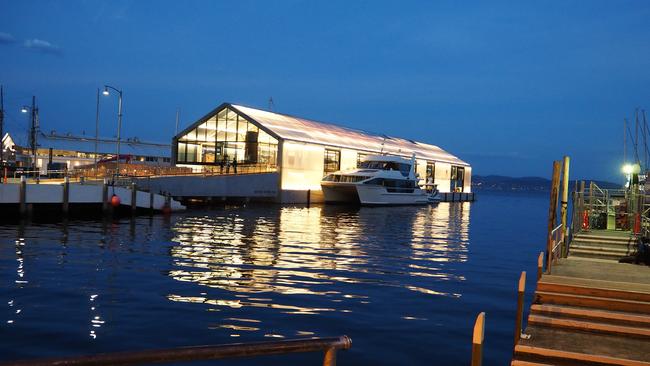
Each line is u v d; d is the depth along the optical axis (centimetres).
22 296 1471
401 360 1050
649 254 1433
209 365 975
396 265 2258
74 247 2467
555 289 1113
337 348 393
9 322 1217
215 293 1580
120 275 1820
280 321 1301
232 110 6512
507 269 2245
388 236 3503
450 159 10275
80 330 1177
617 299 1052
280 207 5947
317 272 2012
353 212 5688
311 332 1220
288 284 1755
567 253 1576
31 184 3647
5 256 2145
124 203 4131
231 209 5403
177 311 1361
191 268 2008
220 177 5747
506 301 1600
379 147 8194
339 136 7669
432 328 1278
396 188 7000
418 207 7262
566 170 1573
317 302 1506
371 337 1191
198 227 3588
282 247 2734
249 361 1005
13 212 3750
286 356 1034
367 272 2050
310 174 6662
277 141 6272
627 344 889
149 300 1468
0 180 4103
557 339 903
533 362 832
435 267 2234
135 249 2473
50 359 285
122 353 307
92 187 3947
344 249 2752
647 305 1019
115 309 1363
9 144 9006
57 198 3762
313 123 7769
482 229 4403
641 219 1955
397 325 1293
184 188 5478
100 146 10038
